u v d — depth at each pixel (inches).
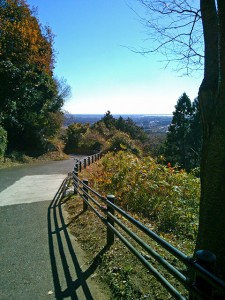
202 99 125.8
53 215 286.2
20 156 938.7
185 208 286.5
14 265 174.9
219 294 73.3
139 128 2086.6
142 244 125.3
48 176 584.7
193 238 232.8
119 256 177.0
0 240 217.8
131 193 322.7
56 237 223.1
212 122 120.3
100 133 1659.7
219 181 106.5
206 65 128.7
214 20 126.8
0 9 920.3
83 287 148.1
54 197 374.3
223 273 104.3
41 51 1087.6
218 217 106.7
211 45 127.1
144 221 265.7
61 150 1355.8
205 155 122.9
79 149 1525.6
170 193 305.0
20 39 928.9
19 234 231.0
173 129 1636.3
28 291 145.3
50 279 157.1
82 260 180.4
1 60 902.4
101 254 183.2
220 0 106.1
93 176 455.5
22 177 565.6
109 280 152.0
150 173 346.3
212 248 107.5
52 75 1254.3
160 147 1621.6
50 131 1251.2
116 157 515.5
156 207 296.2
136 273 154.9
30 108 1073.5
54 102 1299.2
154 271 116.7
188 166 1508.4
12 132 1045.8
